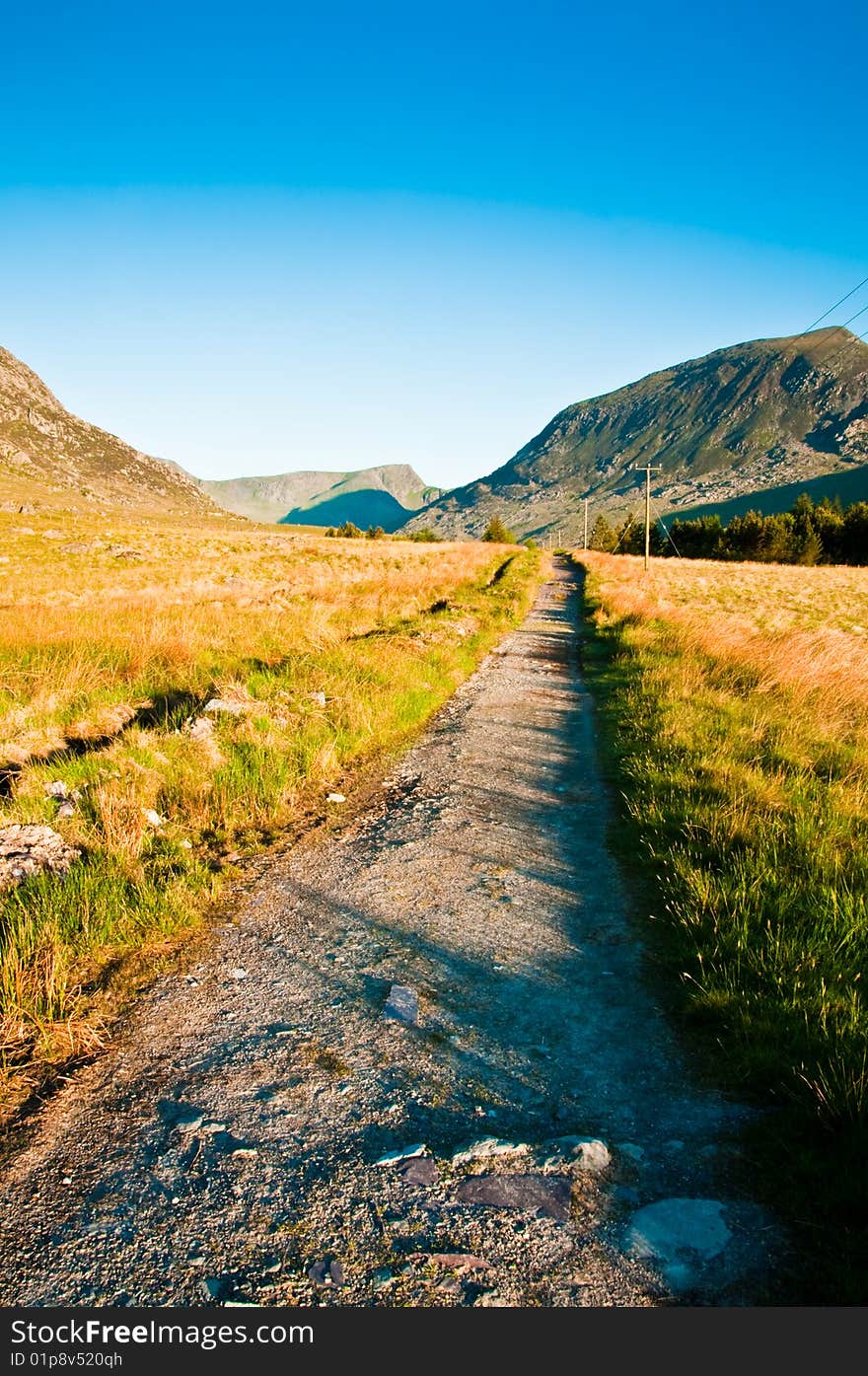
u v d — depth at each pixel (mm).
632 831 6098
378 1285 2303
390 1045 3523
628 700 10672
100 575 30250
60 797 5891
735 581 44156
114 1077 3287
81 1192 2672
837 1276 2287
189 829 5844
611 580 37469
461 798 7094
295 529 168250
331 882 5262
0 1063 3281
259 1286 2303
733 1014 3541
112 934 4270
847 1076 2938
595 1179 2707
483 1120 3033
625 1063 3377
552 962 4270
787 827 5590
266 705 8414
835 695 10305
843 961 3805
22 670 9570
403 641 13539
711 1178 2703
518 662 15266
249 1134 2953
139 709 8711
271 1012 3771
